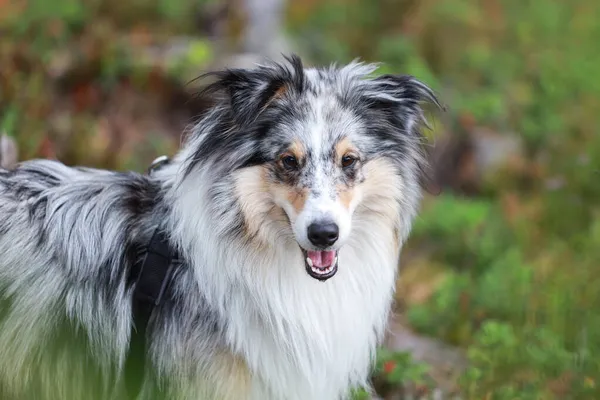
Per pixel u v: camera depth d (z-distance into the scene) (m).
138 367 6.20
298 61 6.08
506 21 17.56
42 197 6.33
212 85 6.00
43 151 9.73
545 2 18.25
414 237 11.28
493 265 10.35
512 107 14.50
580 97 15.01
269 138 5.97
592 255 10.31
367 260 6.27
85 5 13.37
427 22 16.50
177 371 6.01
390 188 6.25
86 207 6.24
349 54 15.93
